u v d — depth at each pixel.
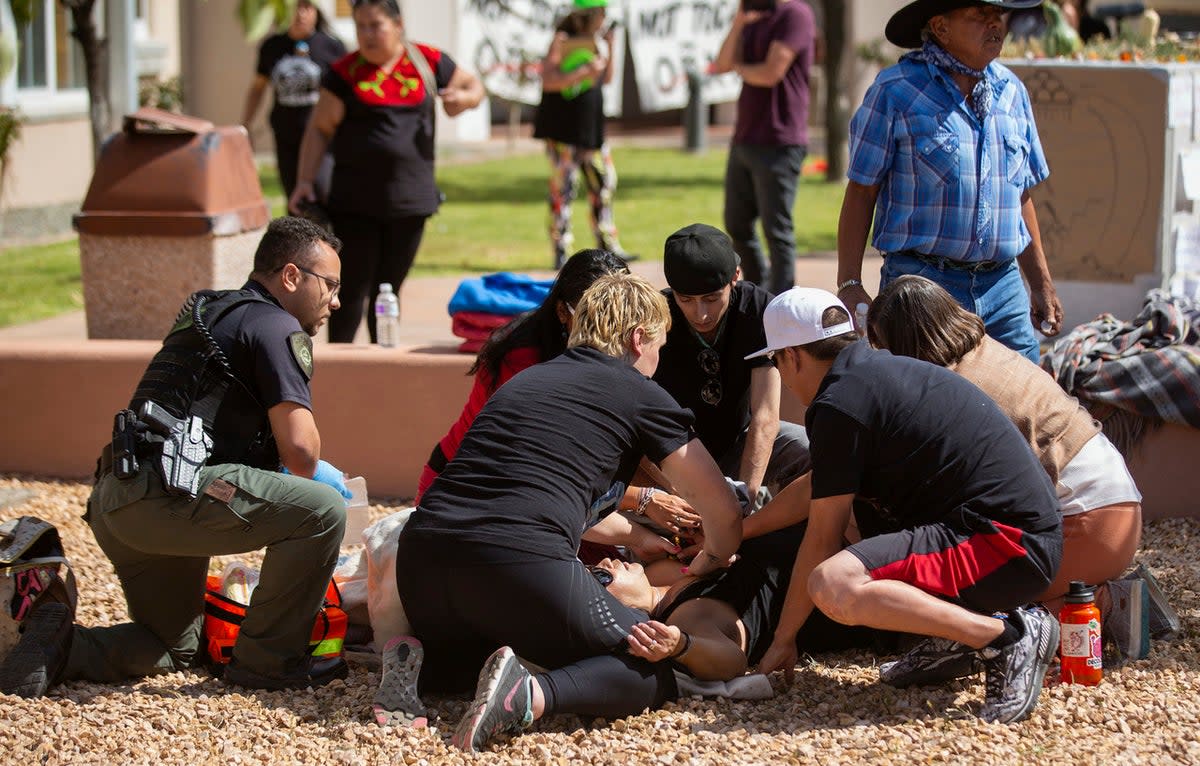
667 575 4.77
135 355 6.74
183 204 7.21
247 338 4.33
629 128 25.28
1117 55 7.78
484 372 4.75
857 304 5.27
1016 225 5.27
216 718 4.16
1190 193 7.38
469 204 15.30
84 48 9.13
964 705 4.17
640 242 12.29
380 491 6.61
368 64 7.37
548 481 4.05
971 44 5.06
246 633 4.39
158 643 4.55
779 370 4.39
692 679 4.27
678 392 4.93
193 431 4.22
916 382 4.10
